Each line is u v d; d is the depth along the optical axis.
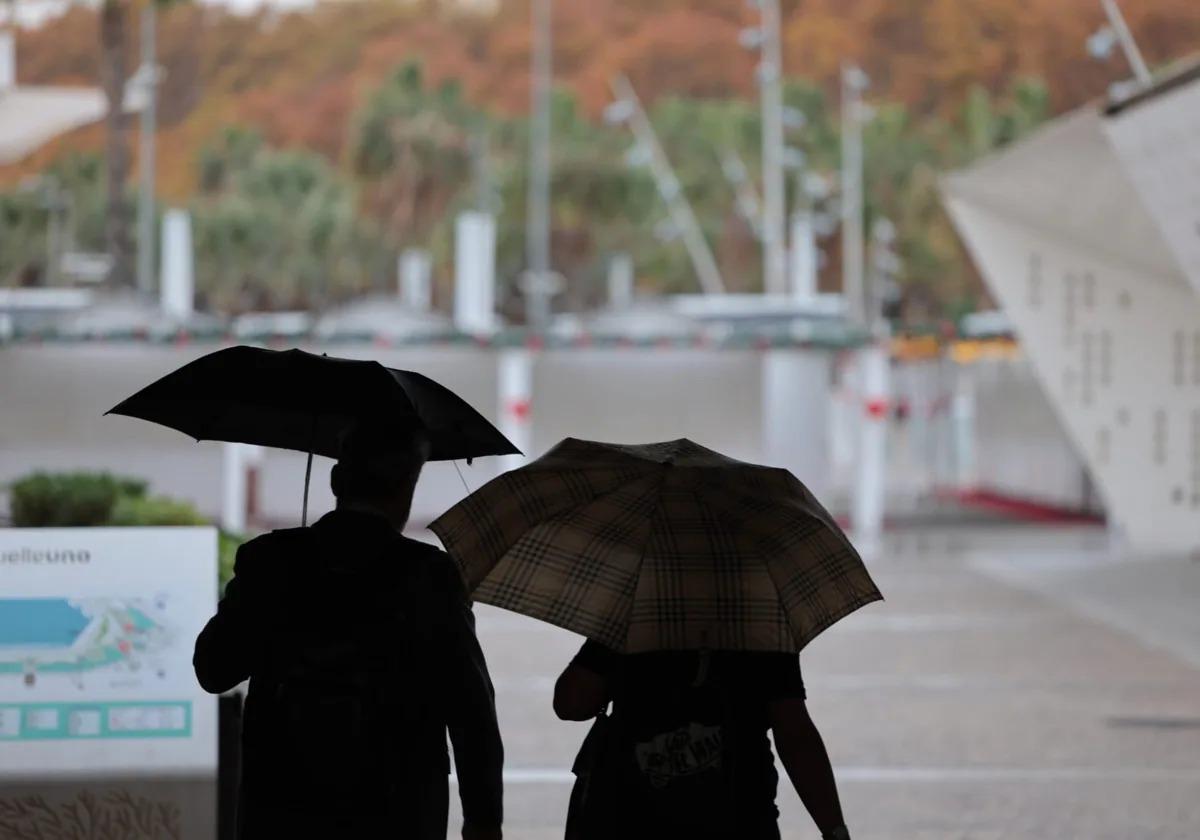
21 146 111.75
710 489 9.16
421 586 8.80
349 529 8.87
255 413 10.28
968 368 86.12
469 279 81.75
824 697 28.12
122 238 92.06
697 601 8.81
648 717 8.93
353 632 8.72
